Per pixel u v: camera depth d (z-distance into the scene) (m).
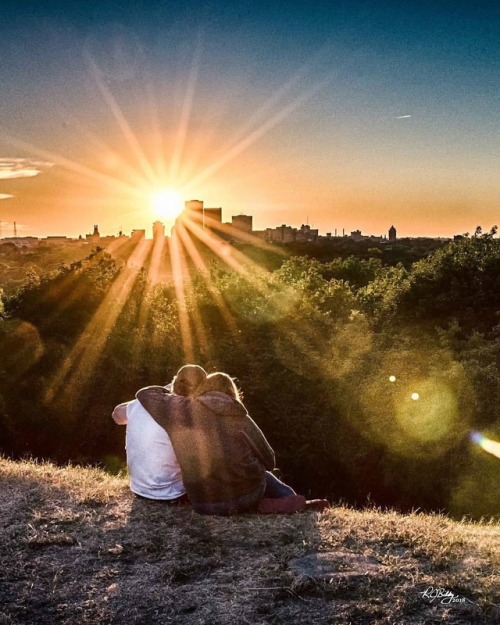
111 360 28.41
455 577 4.96
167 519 6.18
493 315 26.97
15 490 7.09
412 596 4.67
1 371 27.53
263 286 30.94
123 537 5.77
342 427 23.56
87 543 5.64
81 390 27.97
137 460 6.74
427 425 21.05
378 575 4.98
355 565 5.18
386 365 23.38
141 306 30.19
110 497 6.86
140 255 110.62
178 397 6.58
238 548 5.55
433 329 27.09
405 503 21.50
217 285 31.45
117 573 5.07
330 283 33.22
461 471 19.98
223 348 28.00
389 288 30.27
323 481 24.06
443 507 20.22
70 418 27.75
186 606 4.55
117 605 4.57
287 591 4.73
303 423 24.38
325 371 24.34
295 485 24.59
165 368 28.64
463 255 29.06
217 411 6.29
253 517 6.30
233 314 28.80
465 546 5.75
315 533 5.88
